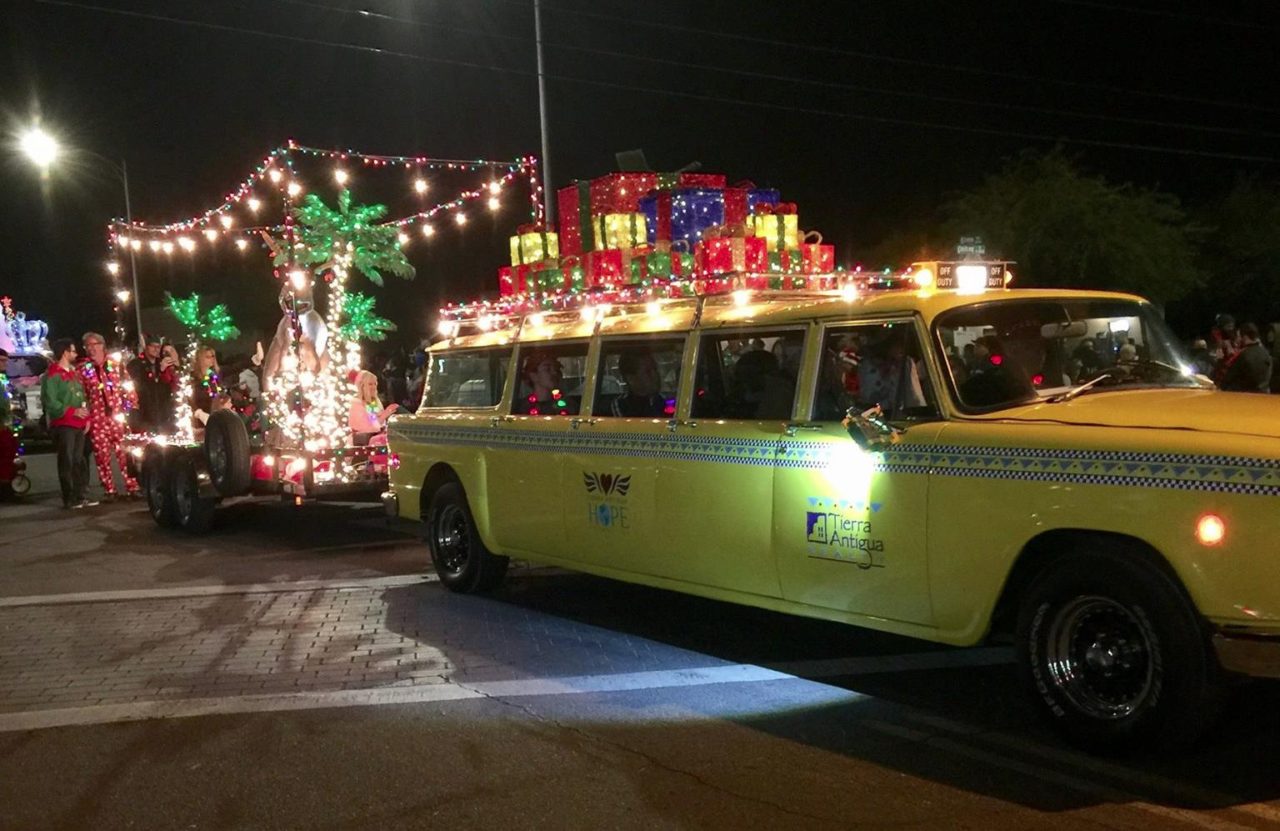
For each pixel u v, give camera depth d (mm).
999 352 6027
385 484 11578
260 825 4945
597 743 5781
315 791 5293
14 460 16781
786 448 6453
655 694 6539
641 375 7672
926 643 7492
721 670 6980
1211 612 4766
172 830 4934
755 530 6656
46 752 5918
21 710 6613
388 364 22094
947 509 5645
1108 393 5895
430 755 5688
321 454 11297
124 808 5180
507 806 5043
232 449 11930
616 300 8109
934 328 5941
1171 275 30234
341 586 9766
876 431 5922
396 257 14180
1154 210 30781
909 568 5840
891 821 4762
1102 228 29516
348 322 14812
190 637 8180
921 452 5781
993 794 4996
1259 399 5469
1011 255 29719
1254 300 35031
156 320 25719
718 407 7039
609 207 9172
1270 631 4641
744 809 4930
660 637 7812
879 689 6523
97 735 6152
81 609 9180
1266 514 4605
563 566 8328
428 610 8820
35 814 5148
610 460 7664
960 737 5711
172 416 14086
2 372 17109
